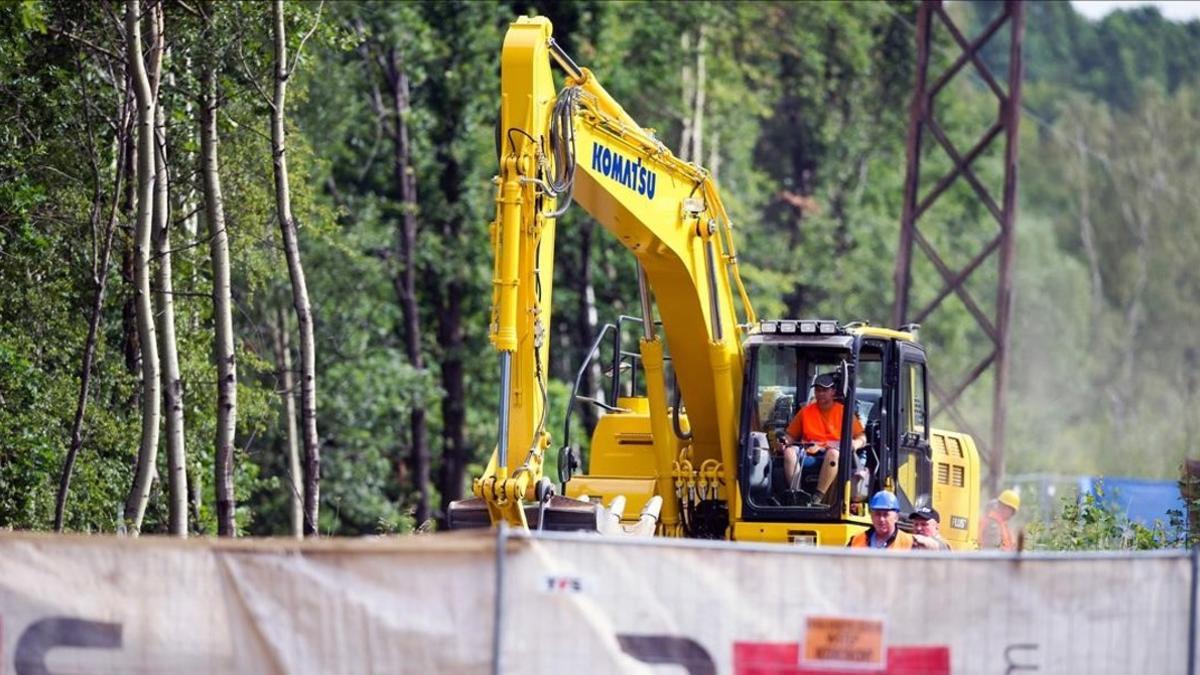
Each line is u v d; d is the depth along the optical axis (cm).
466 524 3531
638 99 11325
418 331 10244
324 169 9262
